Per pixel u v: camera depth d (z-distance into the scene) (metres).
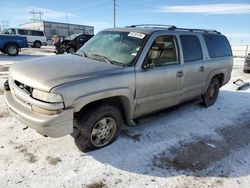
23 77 3.34
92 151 3.72
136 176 3.24
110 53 4.13
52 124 3.02
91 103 3.54
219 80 6.48
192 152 3.93
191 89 5.13
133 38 4.20
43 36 28.50
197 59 5.21
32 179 3.04
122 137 4.21
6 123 4.49
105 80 3.43
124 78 3.66
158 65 4.23
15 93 3.49
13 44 16.98
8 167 3.23
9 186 2.90
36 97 3.13
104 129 3.70
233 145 4.26
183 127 4.85
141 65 3.90
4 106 5.41
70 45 19.48
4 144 3.76
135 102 3.94
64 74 3.28
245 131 4.88
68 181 3.05
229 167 3.59
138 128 4.62
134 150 3.84
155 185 3.10
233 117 5.61
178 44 4.68
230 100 6.96
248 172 3.50
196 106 6.17
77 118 3.49
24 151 3.61
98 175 3.21
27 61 3.97
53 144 3.84
